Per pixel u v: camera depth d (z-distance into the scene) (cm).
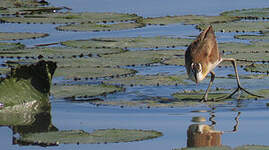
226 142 1568
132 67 2456
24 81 1997
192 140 1585
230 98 1998
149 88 2138
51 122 1788
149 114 1848
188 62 1977
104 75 2280
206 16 3403
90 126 1731
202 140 1585
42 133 1650
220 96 2017
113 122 1769
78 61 2514
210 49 1988
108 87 2144
